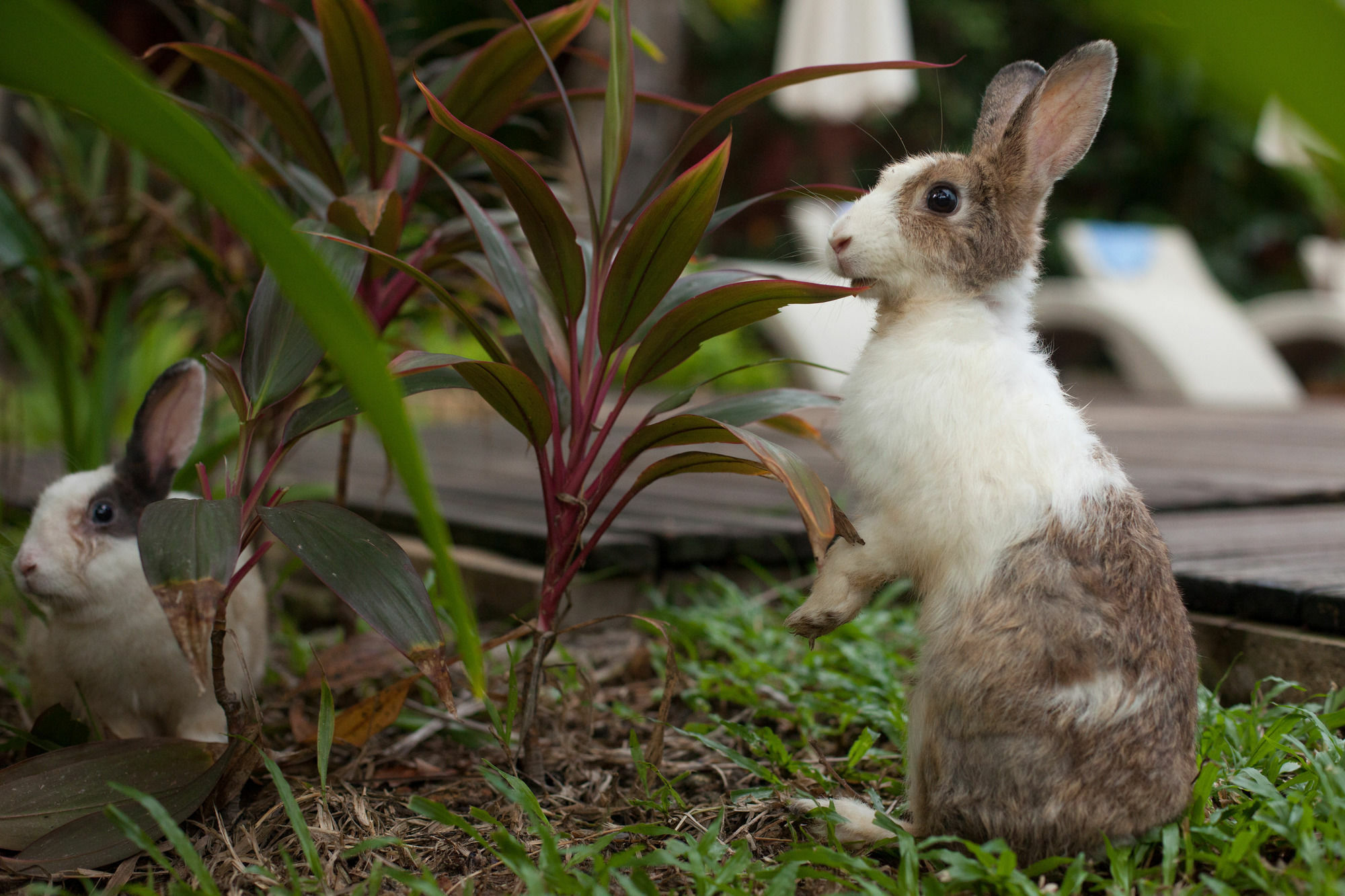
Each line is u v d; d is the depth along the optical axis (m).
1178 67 1.04
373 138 1.57
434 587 1.73
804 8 5.24
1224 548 1.83
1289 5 0.76
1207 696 1.53
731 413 1.48
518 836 1.39
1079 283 6.76
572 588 1.86
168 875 1.35
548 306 1.50
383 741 1.58
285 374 1.39
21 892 1.31
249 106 1.86
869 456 1.36
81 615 1.47
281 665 1.80
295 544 1.34
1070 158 1.39
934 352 1.36
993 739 1.31
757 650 1.75
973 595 1.33
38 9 0.94
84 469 1.87
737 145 7.79
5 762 1.54
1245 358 5.62
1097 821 1.31
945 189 1.39
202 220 1.88
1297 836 1.29
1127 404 5.03
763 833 1.41
